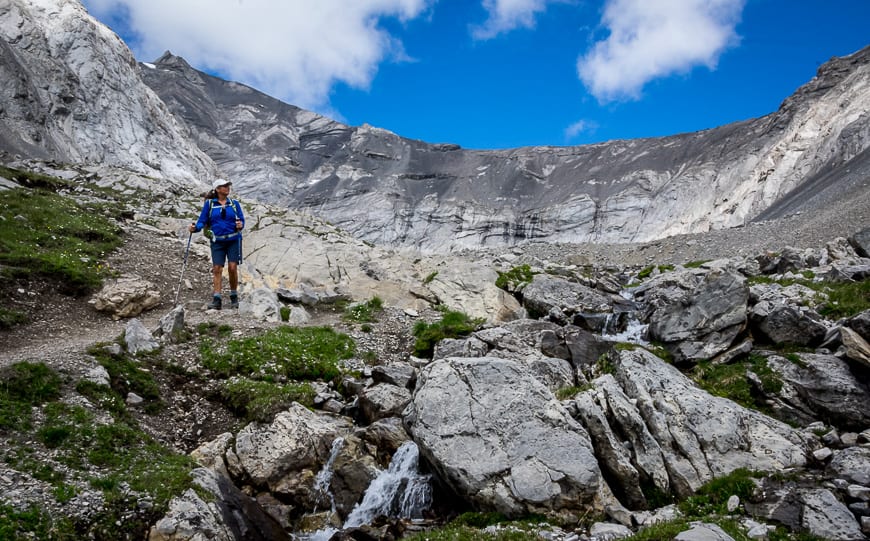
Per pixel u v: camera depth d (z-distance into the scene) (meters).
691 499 10.75
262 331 17.00
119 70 95.25
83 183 40.59
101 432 10.63
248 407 13.00
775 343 16.30
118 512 8.97
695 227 122.94
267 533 10.39
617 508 10.50
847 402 13.30
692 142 177.62
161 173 87.69
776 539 9.12
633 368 13.77
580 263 39.16
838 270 20.19
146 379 13.17
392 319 20.73
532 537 9.61
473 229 160.12
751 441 11.99
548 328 18.61
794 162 113.31
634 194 155.75
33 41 85.81
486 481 10.80
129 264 22.08
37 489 8.83
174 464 10.47
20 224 22.08
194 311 18.09
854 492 9.99
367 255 30.25
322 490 11.77
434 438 11.62
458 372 12.77
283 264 27.81
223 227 18.50
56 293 17.56
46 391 11.19
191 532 9.01
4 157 44.66
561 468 10.78
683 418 12.23
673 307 18.41
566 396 13.46
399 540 10.19
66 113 81.81
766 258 26.73
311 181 190.38
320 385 14.91
